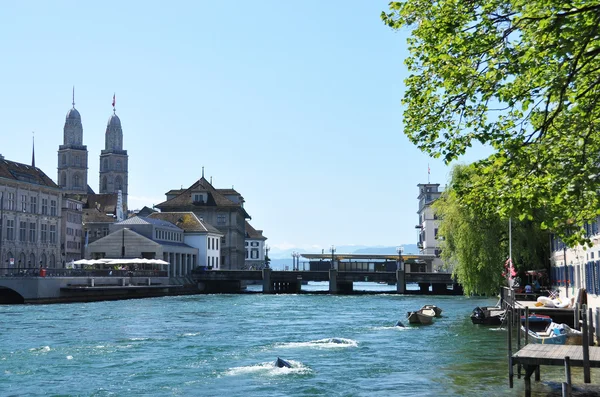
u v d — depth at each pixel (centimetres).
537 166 1459
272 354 3103
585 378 1823
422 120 1666
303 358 2970
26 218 11356
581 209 1534
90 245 10662
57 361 2895
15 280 7031
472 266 5572
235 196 15575
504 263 5584
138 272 9050
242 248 16125
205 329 4356
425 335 3891
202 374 2564
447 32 1513
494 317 4444
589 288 3688
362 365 2747
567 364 1817
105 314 5678
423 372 2539
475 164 1573
